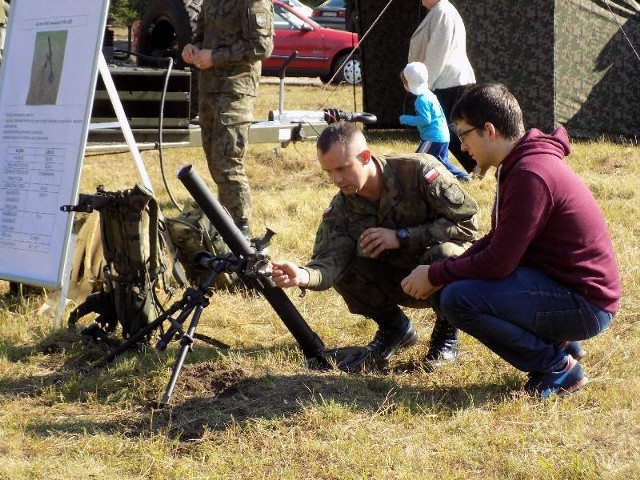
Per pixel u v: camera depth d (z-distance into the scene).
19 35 5.64
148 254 4.80
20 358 4.80
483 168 4.01
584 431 3.75
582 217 3.85
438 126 8.65
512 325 3.94
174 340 4.88
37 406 4.20
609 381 4.25
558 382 4.10
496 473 3.46
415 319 5.33
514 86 11.13
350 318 5.36
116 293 4.82
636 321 5.14
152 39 9.20
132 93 7.76
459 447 3.63
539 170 3.77
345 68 18.67
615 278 3.95
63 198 5.30
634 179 8.98
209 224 5.77
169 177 9.89
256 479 3.44
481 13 11.07
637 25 11.57
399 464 3.52
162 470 3.52
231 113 6.31
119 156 11.06
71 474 3.48
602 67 11.44
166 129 7.95
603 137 11.57
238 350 4.77
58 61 5.43
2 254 5.47
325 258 4.37
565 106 11.27
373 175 4.27
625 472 3.40
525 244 3.80
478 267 3.88
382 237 4.25
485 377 4.39
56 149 5.38
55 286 5.22
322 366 4.54
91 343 4.91
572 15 11.02
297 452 3.63
